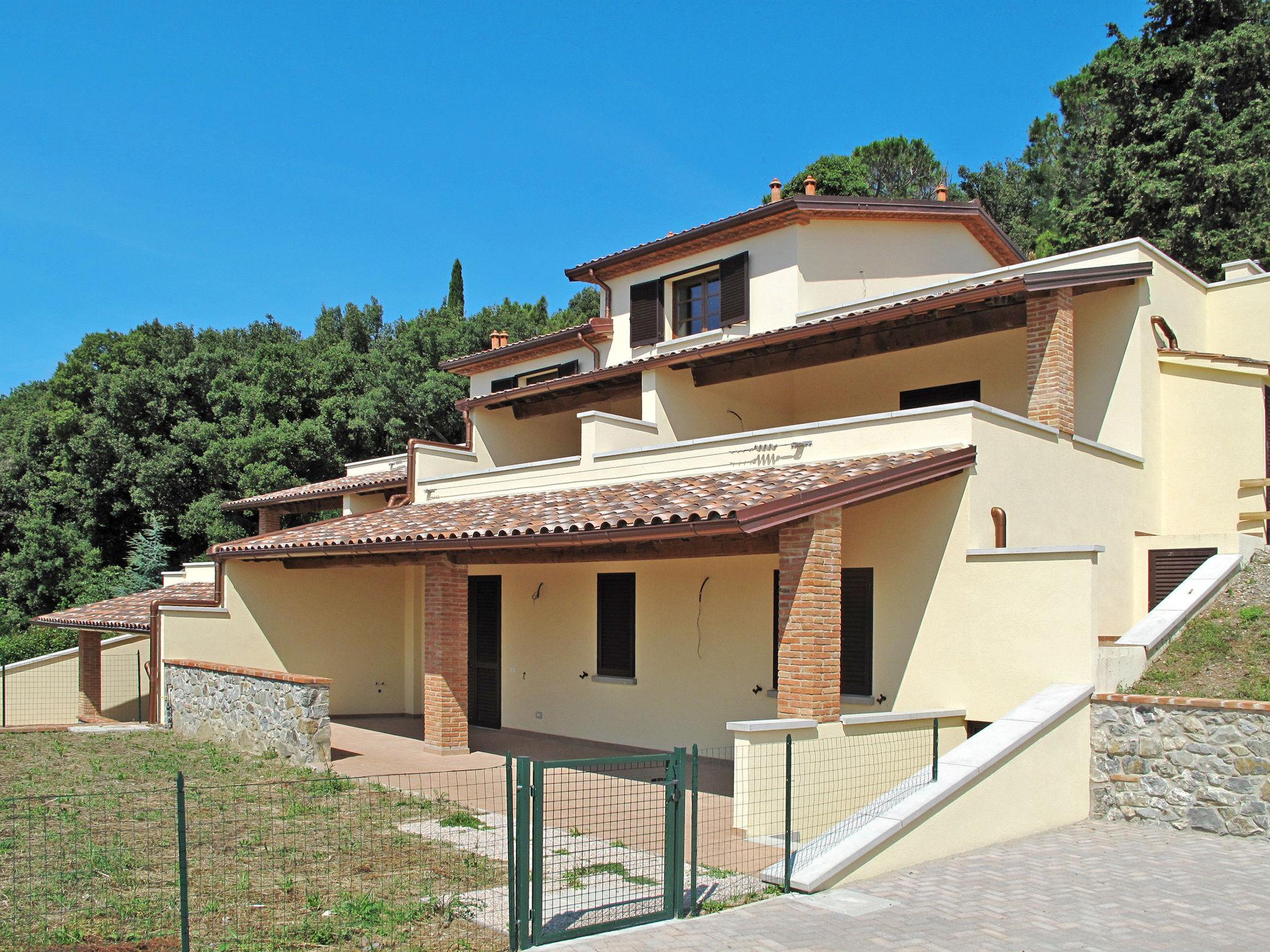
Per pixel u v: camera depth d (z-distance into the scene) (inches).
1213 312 674.8
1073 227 1110.4
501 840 369.1
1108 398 607.2
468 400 823.7
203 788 462.3
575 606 650.8
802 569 404.8
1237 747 383.2
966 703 444.8
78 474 1665.8
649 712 593.0
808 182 749.9
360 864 332.8
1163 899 301.7
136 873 318.7
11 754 560.1
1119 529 568.7
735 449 549.3
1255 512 577.9
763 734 373.7
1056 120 1971.0
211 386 1715.1
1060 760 405.1
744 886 312.2
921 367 659.4
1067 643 418.0
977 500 454.6
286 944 253.0
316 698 521.3
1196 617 492.4
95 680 872.3
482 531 505.0
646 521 418.9
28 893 296.2
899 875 327.3
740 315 749.9
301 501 930.7
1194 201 1002.7
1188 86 1045.8
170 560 1640.0
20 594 1603.1
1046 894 305.7
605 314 895.7
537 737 651.5
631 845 364.2
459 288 2206.0
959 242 818.8
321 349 1787.6
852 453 499.2
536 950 251.9
